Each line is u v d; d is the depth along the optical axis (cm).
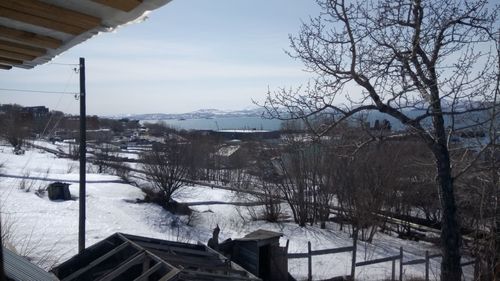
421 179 2483
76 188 3375
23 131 6525
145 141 7031
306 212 3033
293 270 1956
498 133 814
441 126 876
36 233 2031
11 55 335
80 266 1092
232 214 3269
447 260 888
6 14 247
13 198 2780
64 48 314
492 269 757
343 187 2842
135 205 3028
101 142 6894
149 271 926
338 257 2219
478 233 838
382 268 2045
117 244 1142
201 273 955
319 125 996
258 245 1541
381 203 2739
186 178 3684
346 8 855
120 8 234
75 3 234
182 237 2520
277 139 3247
